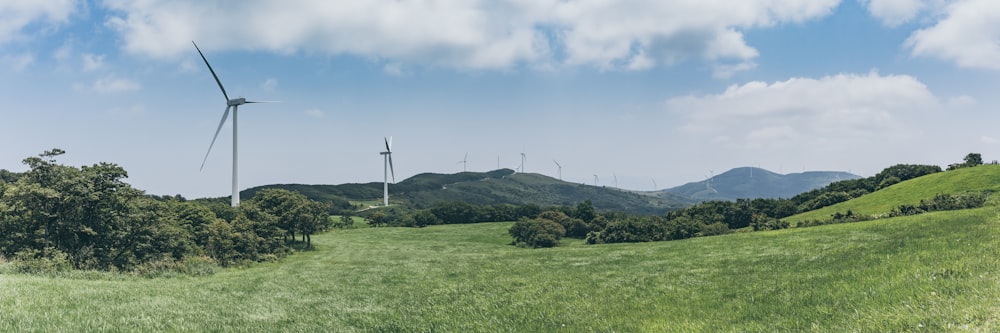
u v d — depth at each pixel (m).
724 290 18.42
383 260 67.19
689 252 41.25
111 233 49.44
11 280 22.27
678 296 18.25
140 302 19.14
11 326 12.77
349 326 15.51
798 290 15.45
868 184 112.25
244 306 20.08
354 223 154.38
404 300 23.00
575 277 29.16
